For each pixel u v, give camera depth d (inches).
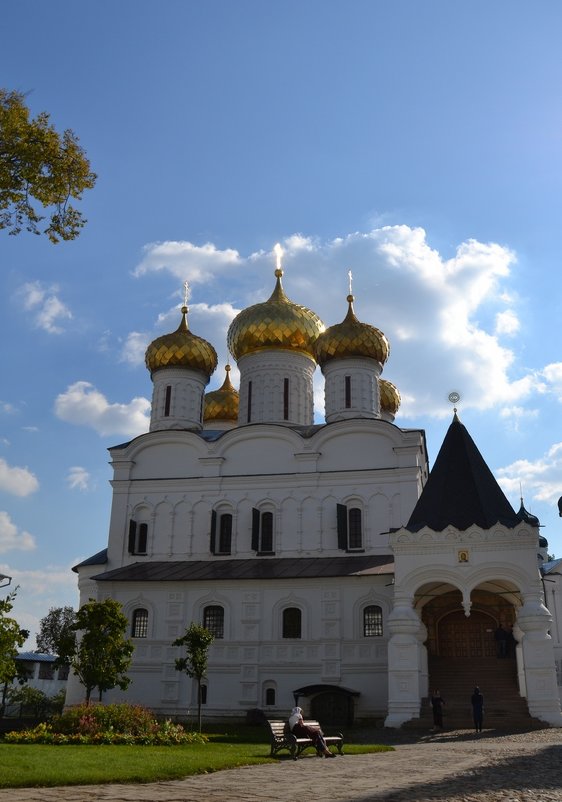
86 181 914.1
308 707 1553.9
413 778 574.9
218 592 1702.8
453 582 1360.7
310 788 513.0
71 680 1718.8
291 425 2047.2
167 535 1879.9
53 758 625.3
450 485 1482.5
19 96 906.7
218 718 1615.4
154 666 1679.4
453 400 1611.7
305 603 1658.5
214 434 2085.4
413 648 1326.3
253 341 2124.8
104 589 1743.4
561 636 1940.2
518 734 1125.7
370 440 1857.8
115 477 1945.1
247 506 1870.1
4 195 866.1
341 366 2057.1
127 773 561.3
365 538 1784.0
